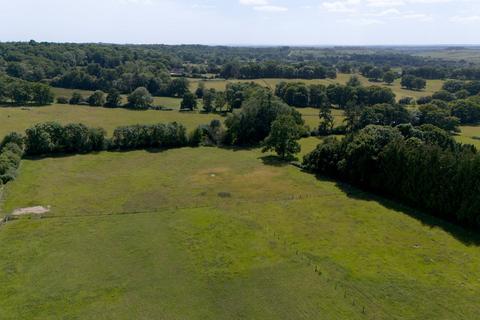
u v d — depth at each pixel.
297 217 60.31
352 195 69.75
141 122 119.88
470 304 39.81
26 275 43.59
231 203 65.56
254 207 64.00
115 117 126.06
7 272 44.00
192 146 101.81
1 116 118.69
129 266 45.91
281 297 40.72
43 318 36.91
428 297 40.91
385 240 53.34
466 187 57.28
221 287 42.28
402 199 67.31
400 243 52.56
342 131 113.19
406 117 114.31
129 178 76.88
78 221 57.56
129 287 42.00
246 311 38.53
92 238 52.44
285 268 46.03
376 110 115.50
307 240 52.97
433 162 61.59
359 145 72.44
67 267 45.38
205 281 43.31
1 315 37.06
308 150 97.44
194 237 53.22
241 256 48.53
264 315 38.00
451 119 111.94
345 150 77.31
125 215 60.12
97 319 37.00
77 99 145.25
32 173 77.12
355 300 40.31
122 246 50.44
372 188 72.75
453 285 43.06
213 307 39.06
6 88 137.25
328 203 65.94
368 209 63.56
